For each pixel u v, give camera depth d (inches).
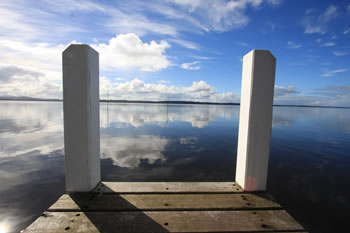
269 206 71.9
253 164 82.2
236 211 68.9
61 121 617.0
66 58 74.6
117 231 56.6
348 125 647.1
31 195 137.3
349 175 183.6
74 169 78.7
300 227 60.4
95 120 82.9
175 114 1069.1
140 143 313.0
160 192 81.0
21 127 475.5
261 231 58.4
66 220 61.1
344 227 105.7
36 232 55.2
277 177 178.2
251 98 79.0
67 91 75.7
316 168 203.8
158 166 199.0
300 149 289.7
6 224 104.7
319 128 546.0
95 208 67.9
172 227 59.1
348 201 134.3
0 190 144.6
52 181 160.7
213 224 61.2
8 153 243.9
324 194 144.5
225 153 256.2
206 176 175.3
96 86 83.0
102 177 168.2
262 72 78.2
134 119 740.7
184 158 230.1
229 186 88.4
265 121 80.8
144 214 65.5
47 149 264.2
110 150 264.7
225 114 1119.0
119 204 71.1
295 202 132.6
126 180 161.9
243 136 85.7
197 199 76.5
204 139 354.6
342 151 279.9
